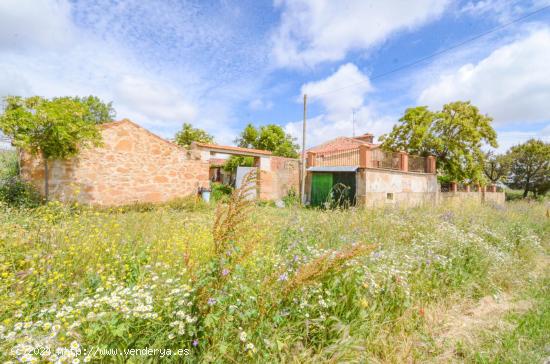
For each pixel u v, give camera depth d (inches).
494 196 762.2
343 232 172.7
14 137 281.4
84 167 362.3
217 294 69.9
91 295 88.4
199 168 495.2
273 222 186.2
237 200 75.7
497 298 133.6
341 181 505.0
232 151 546.0
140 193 415.8
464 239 173.6
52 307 73.1
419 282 122.8
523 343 96.3
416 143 593.0
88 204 338.6
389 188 496.4
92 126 330.6
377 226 202.4
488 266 157.2
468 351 91.4
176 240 143.5
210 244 128.7
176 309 73.1
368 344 87.1
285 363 75.6
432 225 211.6
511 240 224.8
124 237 143.1
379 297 105.8
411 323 101.1
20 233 124.3
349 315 92.4
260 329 73.6
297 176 625.9
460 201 396.8
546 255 224.2
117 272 110.1
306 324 81.6
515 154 976.3
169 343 68.4
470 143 593.3
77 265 107.4
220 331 68.9
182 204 384.5
